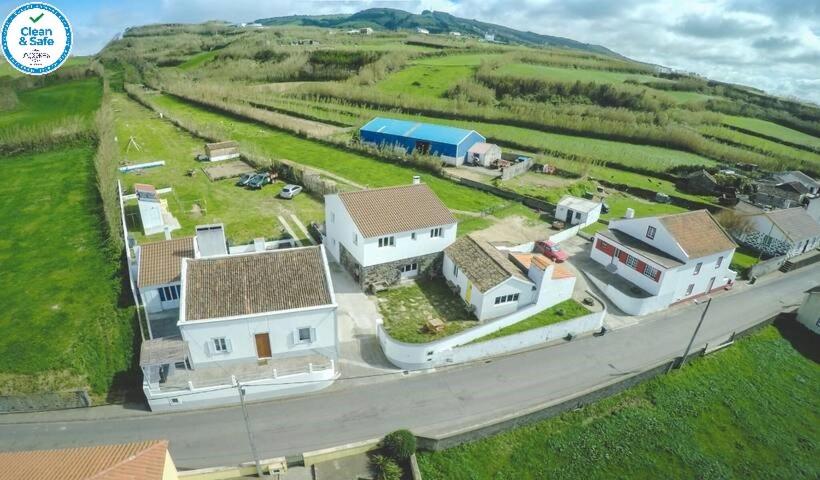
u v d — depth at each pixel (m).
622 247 48.06
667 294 45.44
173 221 52.56
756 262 56.34
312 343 33.69
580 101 124.88
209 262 34.31
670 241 45.91
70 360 33.97
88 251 46.84
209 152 73.19
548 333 39.72
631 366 37.81
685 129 105.25
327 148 84.25
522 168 77.31
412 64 151.25
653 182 79.31
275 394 32.69
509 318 39.50
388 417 31.55
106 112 92.25
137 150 78.31
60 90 128.38
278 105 111.69
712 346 40.47
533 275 41.28
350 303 41.62
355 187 66.12
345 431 30.33
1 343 35.16
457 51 173.62
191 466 27.62
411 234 43.09
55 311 38.31
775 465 31.42
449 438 29.59
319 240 51.09
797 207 64.06
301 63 152.12
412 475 27.83
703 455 31.55
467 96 123.06
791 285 52.28
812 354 42.16
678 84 151.25
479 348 36.94
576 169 78.12
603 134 103.62
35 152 75.62
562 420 32.91
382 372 35.22
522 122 107.69
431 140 79.44
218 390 31.31
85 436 29.45
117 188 58.81
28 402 30.95
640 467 30.38
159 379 31.45
